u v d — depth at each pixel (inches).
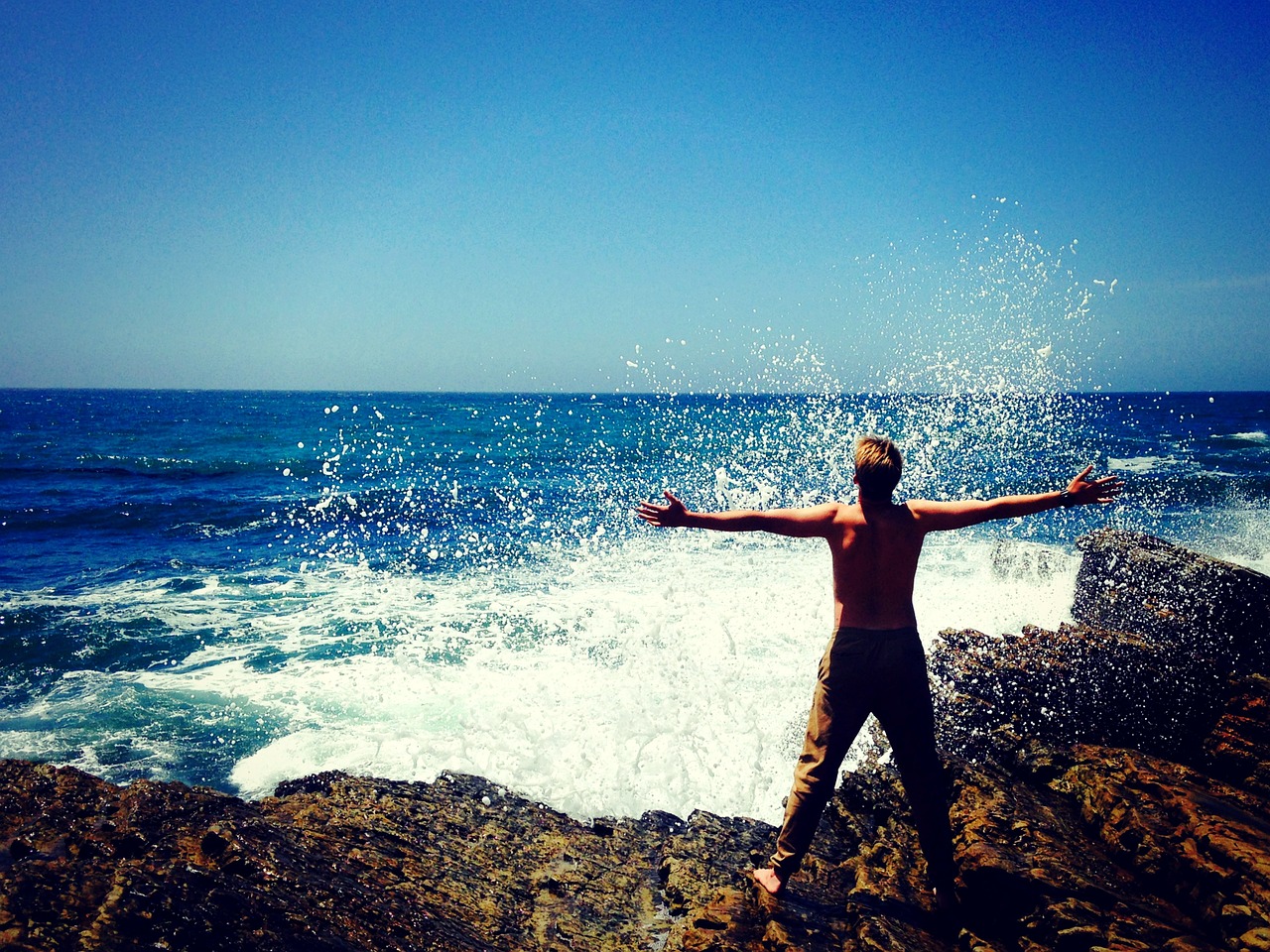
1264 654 203.2
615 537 512.7
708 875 133.3
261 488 779.4
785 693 231.5
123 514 613.0
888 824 140.6
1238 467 940.6
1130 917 106.3
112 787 124.7
